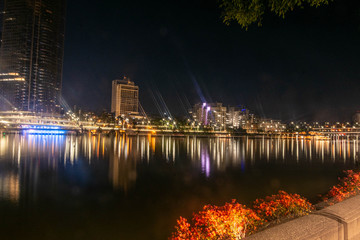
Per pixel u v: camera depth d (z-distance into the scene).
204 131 157.88
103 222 12.84
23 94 186.00
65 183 21.45
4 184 20.88
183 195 17.94
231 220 5.53
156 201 16.45
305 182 22.38
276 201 7.28
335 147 82.56
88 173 26.17
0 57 187.38
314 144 103.56
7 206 15.25
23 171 26.80
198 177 24.81
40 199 16.77
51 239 10.95
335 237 3.30
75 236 11.20
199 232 6.12
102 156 41.19
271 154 50.34
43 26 195.38
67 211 14.49
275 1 5.02
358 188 8.59
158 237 11.08
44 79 196.25
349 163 36.75
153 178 24.05
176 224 12.55
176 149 58.84
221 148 65.88
